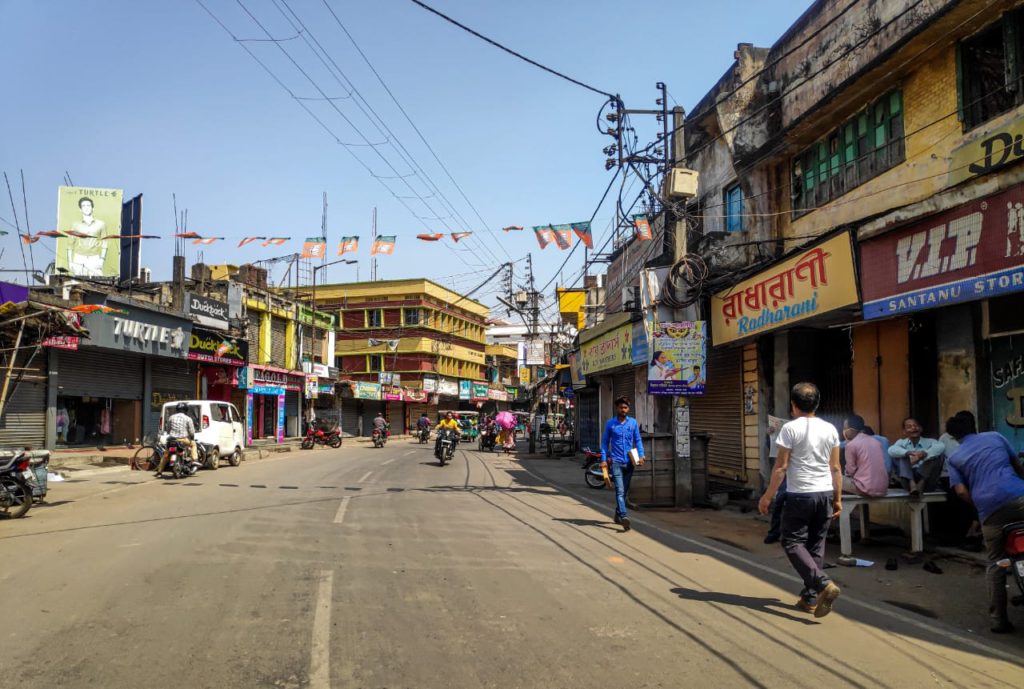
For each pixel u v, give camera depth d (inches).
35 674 164.9
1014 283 285.6
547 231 578.6
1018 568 197.8
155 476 663.1
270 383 1406.3
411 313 2484.0
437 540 342.0
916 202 338.3
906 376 401.1
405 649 184.7
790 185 532.1
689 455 494.0
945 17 341.1
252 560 289.0
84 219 1107.3
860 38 429.7
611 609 225.8
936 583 266.7
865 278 378.0
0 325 470.0
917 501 307.0
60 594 235.1
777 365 531.5
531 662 176.6
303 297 1765.5
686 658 181.0
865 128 439.5
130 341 950.4
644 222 572.4
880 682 166.6
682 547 339.0
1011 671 175.0
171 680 161.9
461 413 1775.3
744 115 560.4
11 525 377.1
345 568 276.8
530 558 303.6
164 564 280.2
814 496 219.1
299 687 159.0
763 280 490.9
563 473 808.3
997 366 334.6
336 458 985.5
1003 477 214.5
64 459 783.1
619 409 391.9
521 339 3457.2
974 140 335.0
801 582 267.6
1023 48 322.7
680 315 512.4
